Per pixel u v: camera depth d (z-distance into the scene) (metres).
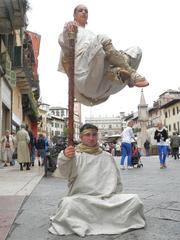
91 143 4.14
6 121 21.72
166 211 4.87
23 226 4.27
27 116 38.56
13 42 21.59
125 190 7.05
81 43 3.50
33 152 16.66
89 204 3.82
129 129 13.90
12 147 16.36
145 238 3.63
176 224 4.15
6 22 14.72
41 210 5.18
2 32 15.67
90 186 3.97
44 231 3.99
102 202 3.82
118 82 3.44
